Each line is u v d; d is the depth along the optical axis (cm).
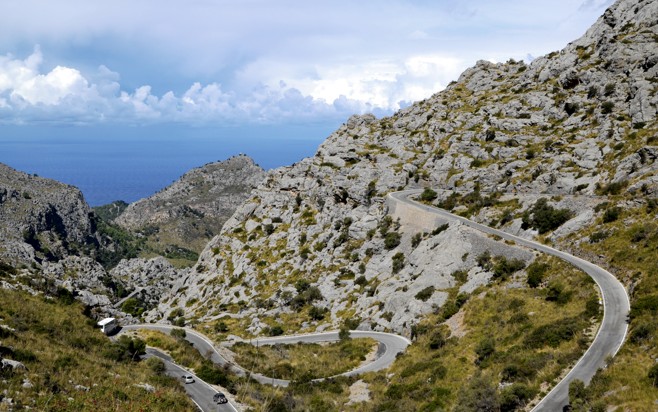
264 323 10694
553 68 14100
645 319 4925
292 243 13762
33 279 7819
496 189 11031
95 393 4000
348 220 13050
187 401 4712
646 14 12494
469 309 7350
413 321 8219
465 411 4453
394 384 6047
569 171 10050
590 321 5378
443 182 12662
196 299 13862
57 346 4891
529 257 7812
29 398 3472
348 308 10362
